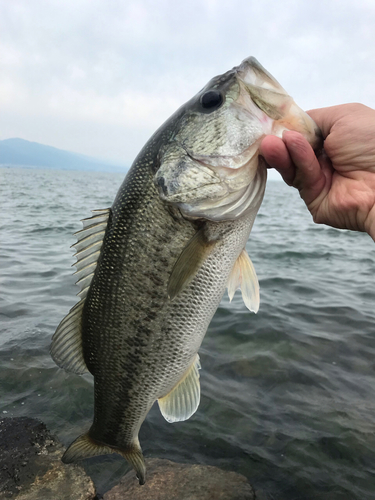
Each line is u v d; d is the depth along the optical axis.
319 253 1.46
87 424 0.42
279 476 0.36
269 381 0.51
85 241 0.29
